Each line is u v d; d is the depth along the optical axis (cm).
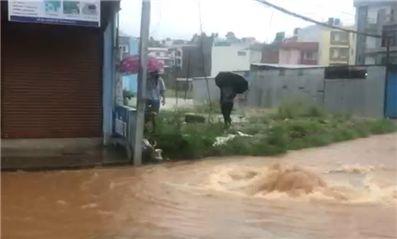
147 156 1237
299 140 1598
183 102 3788
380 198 930
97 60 1409
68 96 1388
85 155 1244
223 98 1806
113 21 1398
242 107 3569
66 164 1142
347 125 2055
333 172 1174
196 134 1410
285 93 3388
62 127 1387
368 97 2903
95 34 1402
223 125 1723
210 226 738
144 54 1187
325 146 1625
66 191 936
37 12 1248
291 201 895
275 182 990
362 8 4094
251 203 876
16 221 748
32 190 936
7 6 1272
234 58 6975
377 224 766
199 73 5259
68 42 1377
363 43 4116
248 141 1454
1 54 1313
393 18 3809
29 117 1354
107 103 1409
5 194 903
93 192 932
